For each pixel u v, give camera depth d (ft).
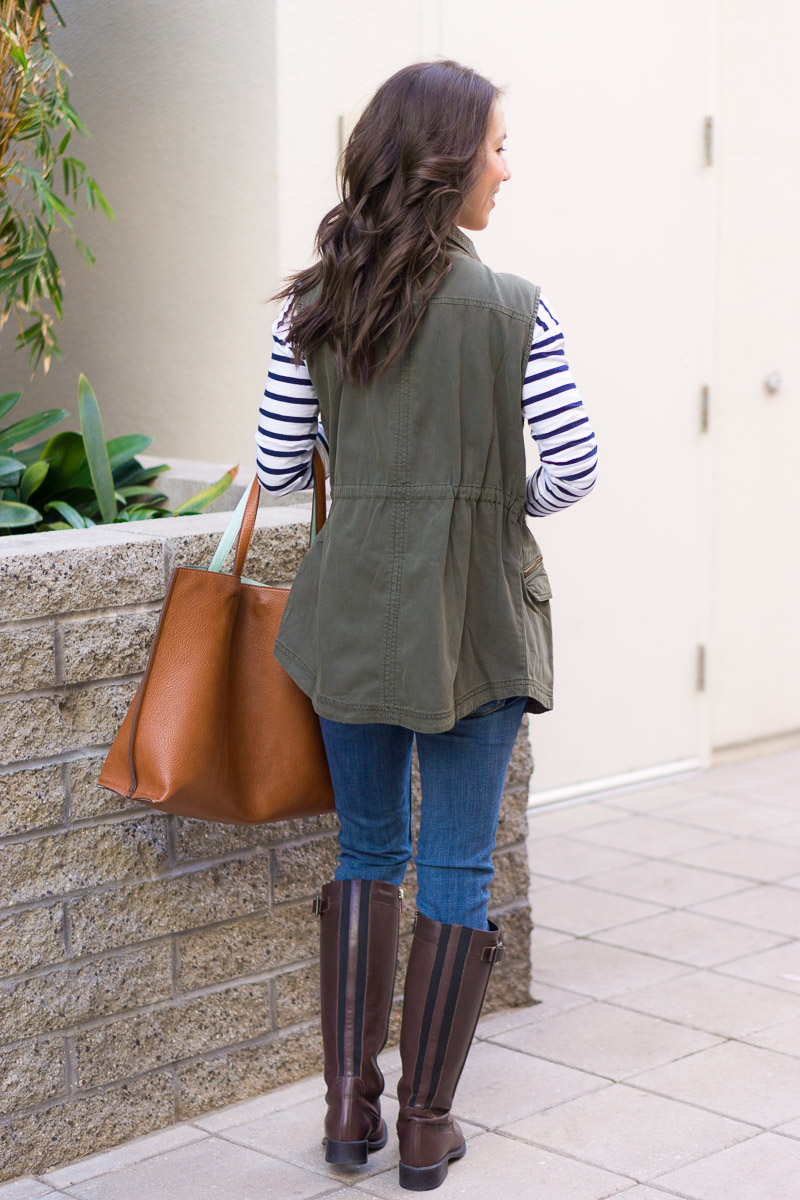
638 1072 10.80
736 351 19.21
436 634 8.09
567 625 17.85
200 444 15.07
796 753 20.61
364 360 8.07
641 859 16.11
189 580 8.73
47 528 13.32
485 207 8.52
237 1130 9.95
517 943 12.08
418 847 9.05
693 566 19.13
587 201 17.02
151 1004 9.82
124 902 9.58
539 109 16.31
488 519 8.32
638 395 18.02
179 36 14.52
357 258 7.98
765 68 18.85
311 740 9.18
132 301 15.60
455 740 8.70
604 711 18.48
